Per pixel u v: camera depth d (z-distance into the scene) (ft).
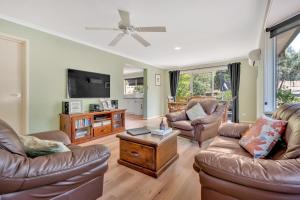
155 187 5.77
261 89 10.82
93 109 12.65
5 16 8.38
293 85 8.18
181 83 22.79
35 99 9.78
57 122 10.89
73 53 11.72
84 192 4.09
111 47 13.73
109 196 5.27
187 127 10.32
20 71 9.38
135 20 8.67
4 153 2.87
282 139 4.69
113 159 8.08
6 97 8.95
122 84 16.02
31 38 9.52
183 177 6.43
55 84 10.73
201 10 7.69
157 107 22.50
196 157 3.54
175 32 10.30
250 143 5.14
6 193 2.89
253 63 12.26
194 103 12.64
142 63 19.29
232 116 18.11
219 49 14.23
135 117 22.39
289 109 5.14
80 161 3.70
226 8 7.50
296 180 2.54
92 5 7.34
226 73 19.11
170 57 17.31
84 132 11.33
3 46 8.80
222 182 3.15
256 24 9.19
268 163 2.93
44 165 3.20
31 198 3.14
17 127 9.32
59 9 7.72
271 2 6.45
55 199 3.49
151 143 6.40
